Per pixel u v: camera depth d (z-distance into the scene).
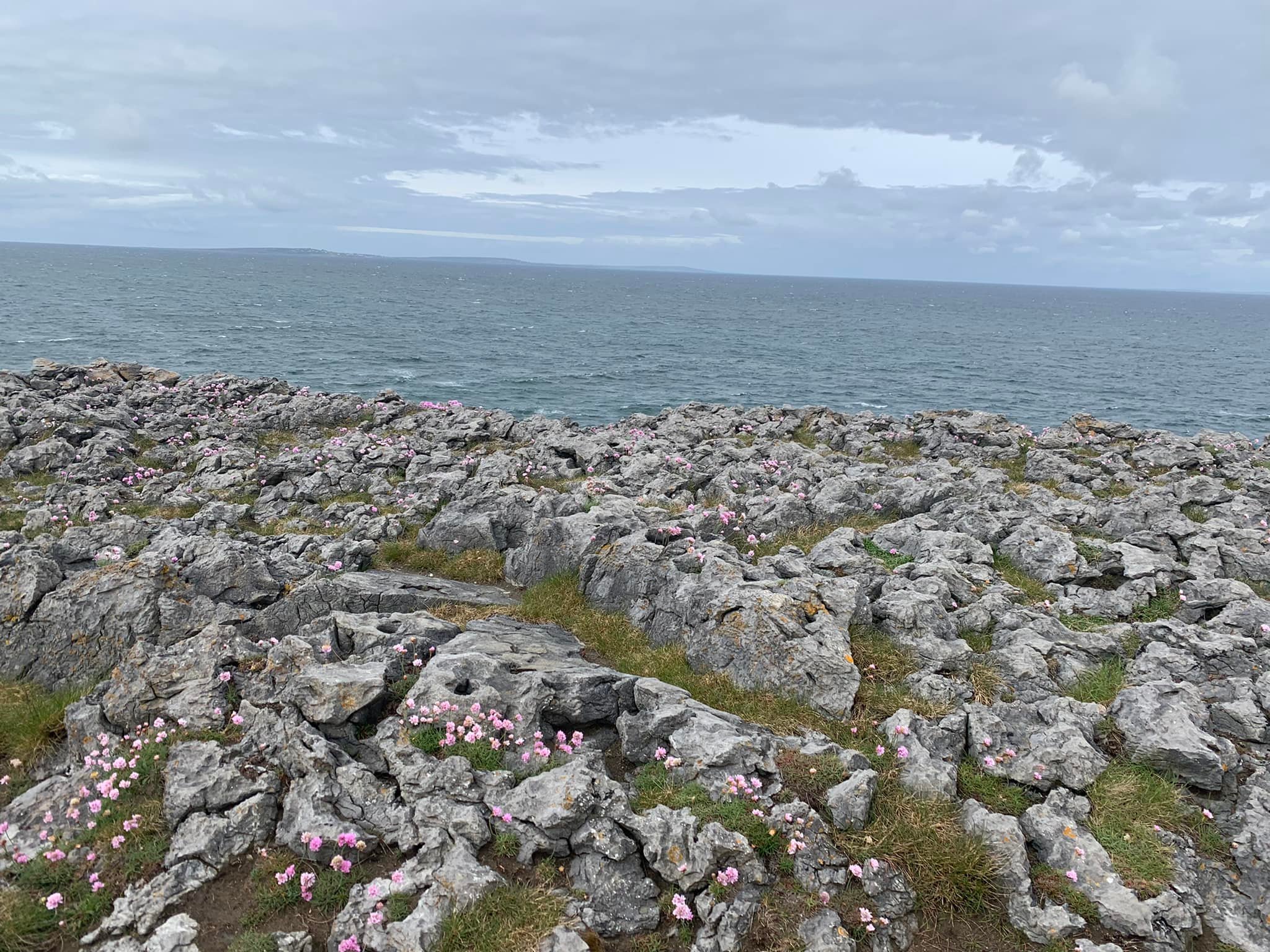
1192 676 12.78
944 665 13.01
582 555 17.25
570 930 8.20
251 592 14.28
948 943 8.66
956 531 19.33
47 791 9.77
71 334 90.06
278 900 8.47
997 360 115.88
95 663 12.31
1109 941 8.67
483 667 11.70
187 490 25.16
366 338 105.50
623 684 11.89
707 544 17.05
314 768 9.81
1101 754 10.89
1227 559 18.05
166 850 8.97
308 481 25.25
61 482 24.84
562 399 69.19
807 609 13.45
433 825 9.23
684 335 137.12
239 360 79.31
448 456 28.47
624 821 9.26
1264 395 91.38
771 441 34.88
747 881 8.78
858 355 116.31
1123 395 85.69
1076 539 18.72
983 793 10.54
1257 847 9.62
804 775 10.18
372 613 14.02
